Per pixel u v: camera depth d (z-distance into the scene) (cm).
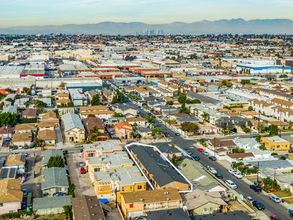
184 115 16250
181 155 11256
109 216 7494
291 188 8888
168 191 7731
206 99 19325
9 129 13375
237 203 8262
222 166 10744
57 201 7694
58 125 14700
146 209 7325
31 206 7738
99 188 8225
